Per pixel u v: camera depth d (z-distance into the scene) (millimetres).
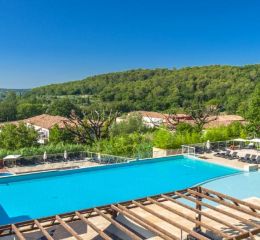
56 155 24188
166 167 21875
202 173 20391
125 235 9617
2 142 32906
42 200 15680
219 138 28266
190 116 49281
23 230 7516
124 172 20828
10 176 18594
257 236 9258
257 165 20453
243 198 15234
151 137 30609
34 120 63188
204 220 11242
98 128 38812
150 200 8961
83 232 9703
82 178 19594
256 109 30812
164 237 6570
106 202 15492
